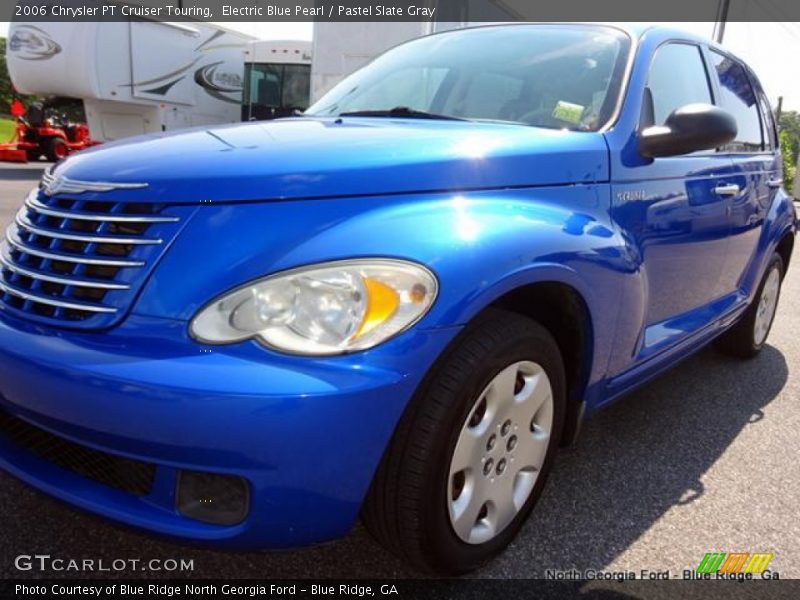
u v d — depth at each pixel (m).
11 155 17.00
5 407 1.98
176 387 1.66
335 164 1.96
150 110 15.71
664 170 2.83
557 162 2.37
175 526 1.78
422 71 3.27
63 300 1.91
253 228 1.83
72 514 2.40
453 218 1.98
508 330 2.03
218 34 17.00
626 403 3.74
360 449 1.74
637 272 2.57
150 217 1.87
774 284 4.69
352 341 1.73
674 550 2.42
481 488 2.11
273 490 1.71
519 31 3.31
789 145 25.80
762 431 3.48
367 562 2.25
